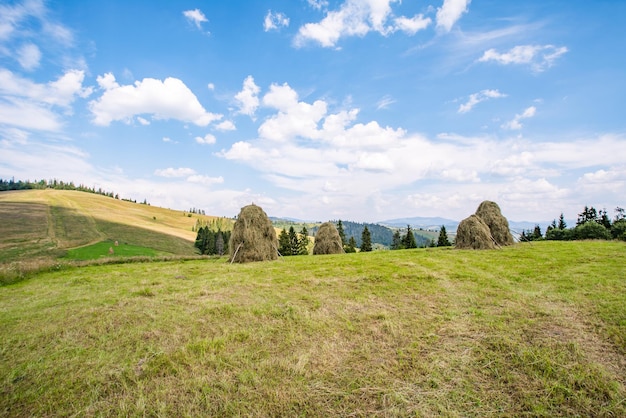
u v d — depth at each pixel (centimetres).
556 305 770
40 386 481
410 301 846
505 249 1806
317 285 1045
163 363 537
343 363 532
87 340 635
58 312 802
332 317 737
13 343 625
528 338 599
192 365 530
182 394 455
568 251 1619
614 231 3056
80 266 1691
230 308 804
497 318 699
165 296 945
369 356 550
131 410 427
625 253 1493
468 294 893
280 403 431
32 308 848
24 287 1159
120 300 905
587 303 765
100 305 859
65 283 1206
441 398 438
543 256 1462
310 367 520
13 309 842
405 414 407
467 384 467
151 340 629
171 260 2048
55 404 441
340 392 450
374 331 650
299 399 438
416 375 492
